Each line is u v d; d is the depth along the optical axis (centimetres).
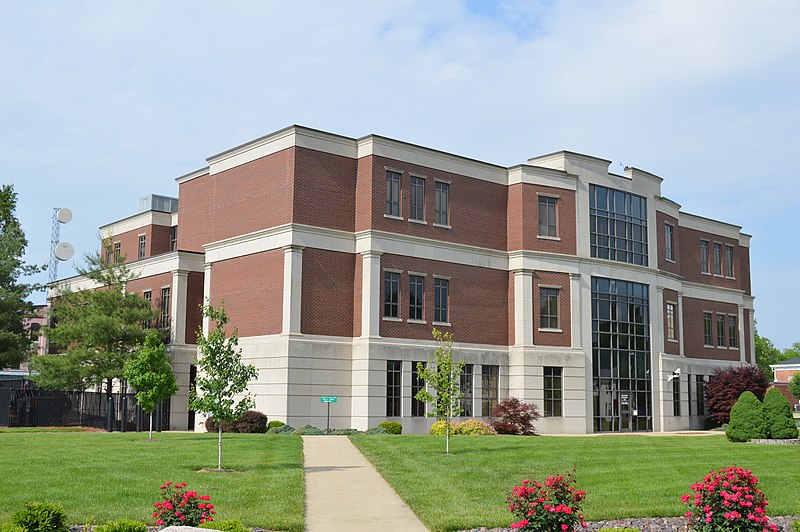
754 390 5328
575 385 4509
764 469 2391
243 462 2270
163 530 1095
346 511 1675
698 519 1448
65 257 5262
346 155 4097
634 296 4922
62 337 4403
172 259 4588
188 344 4494
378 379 3903
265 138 4097
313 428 3597
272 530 1476
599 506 1758
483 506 1716
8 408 4334
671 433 4709
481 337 4378
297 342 3769
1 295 4872
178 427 4344
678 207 5531
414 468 2256
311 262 3881
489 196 4544
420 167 4250
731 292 6134
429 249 4209
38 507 1230
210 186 4803
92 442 2800
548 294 4553
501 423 4078
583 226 4719
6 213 5191
